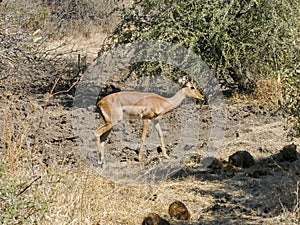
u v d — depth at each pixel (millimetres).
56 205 16969
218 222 19219
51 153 26047
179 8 38344
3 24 37719
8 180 15484
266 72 37656
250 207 20562
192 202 21219
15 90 39844
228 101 39594
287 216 19016
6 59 34594
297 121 21078
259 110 37156
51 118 34688
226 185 23000
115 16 68188
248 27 37500
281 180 22969
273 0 35938
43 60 42406
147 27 40812
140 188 21562
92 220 17688
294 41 22062
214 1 37562
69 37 63688
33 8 42219
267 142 29469
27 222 15328
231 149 28422
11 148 18219
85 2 67500
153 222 17875
